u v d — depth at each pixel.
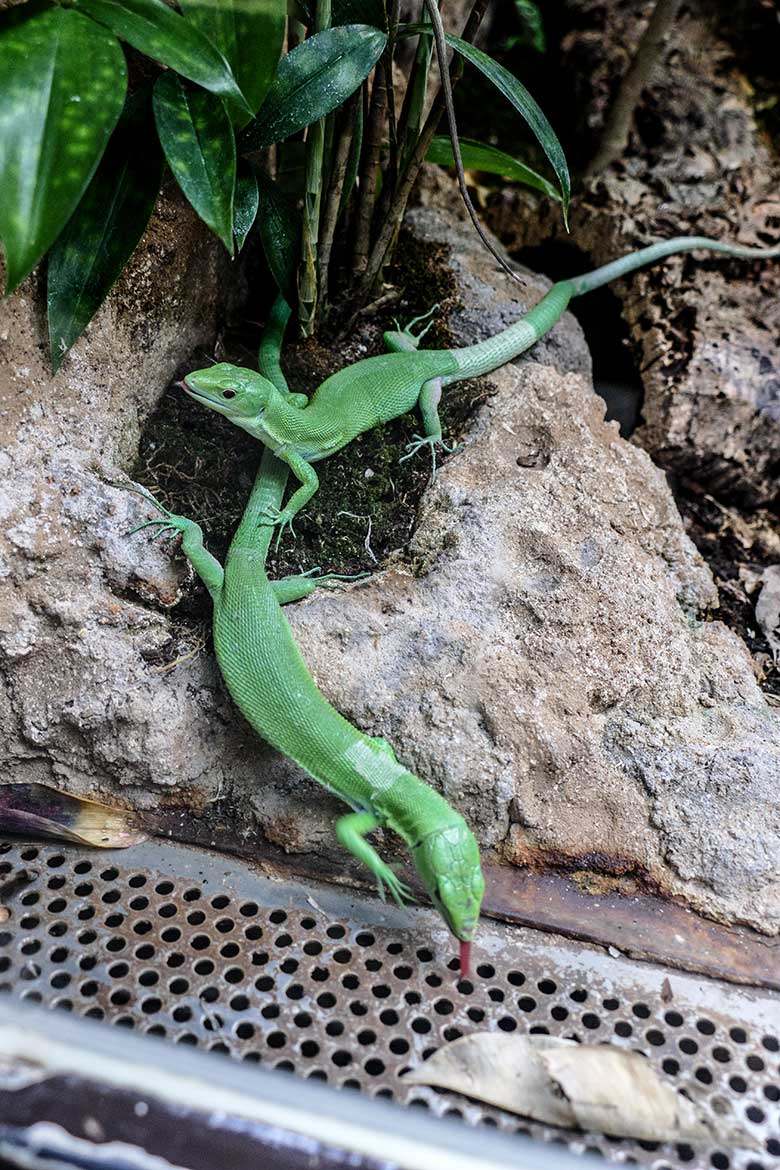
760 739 0.43
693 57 0.60
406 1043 0.37
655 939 0.40
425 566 0.44
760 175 0.57
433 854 0.38
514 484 0.45
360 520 0.46
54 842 0.42
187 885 0.41
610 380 0.55
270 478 0.45
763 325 0.53
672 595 0.46
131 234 0.40
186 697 0.42
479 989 0.38
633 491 0.47
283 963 0.39
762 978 0.39
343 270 0.50
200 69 0.38
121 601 0.42
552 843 0.41
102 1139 0.31
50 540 0.41
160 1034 0.37
